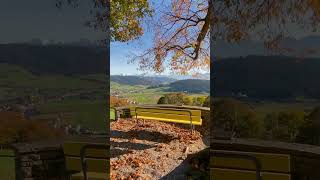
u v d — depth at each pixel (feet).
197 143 23.98
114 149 22.58
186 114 26.58
